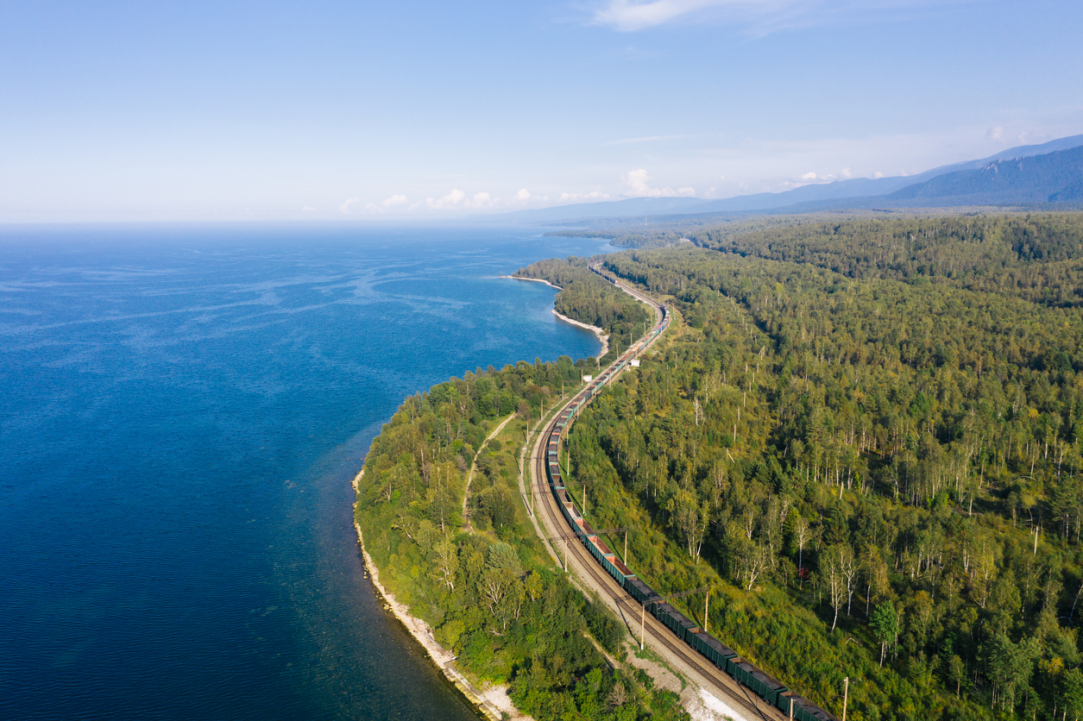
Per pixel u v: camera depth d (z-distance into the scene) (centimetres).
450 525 16438
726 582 14100
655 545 15888
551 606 12850
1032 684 10406
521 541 16000
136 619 13838
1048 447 18250
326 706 11412
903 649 11475
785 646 12006
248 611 14138
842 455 18350
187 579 15375
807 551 14500
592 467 19750
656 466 18350
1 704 11406
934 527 14175
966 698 10550
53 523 18075
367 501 18238
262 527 17925
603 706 10594
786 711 10462
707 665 11700
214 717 11131
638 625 12850
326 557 16338
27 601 14438
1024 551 13838
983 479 17675
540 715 10850
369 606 14300
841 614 12706
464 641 12481
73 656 12650
